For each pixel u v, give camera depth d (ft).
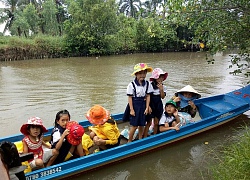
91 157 14.03
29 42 86.38
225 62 63.87
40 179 12.39
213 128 20.27
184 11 15.02
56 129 14.29
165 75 17.19
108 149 14.78
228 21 15.75
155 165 15.76
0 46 79.71
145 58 83.66
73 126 13.82
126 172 15.07
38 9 119.75
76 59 83.30
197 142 18.76
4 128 21.22
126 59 81.30
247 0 14.79
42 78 44.39
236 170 10.50
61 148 13.89
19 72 52.47
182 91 20.18
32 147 13.08
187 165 15.76
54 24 115.03
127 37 107.24
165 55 95.50
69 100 29.43
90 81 41.04
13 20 108.58
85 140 15.57
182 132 17.98
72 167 13.42
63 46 93.45
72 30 95.50
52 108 26.40
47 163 13.82
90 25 99.60
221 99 24.45
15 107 26.78
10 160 6.94
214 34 16.33
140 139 16.19
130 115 16.16
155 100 17.03
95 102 28.58
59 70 55.01
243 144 12.80
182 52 110.32
